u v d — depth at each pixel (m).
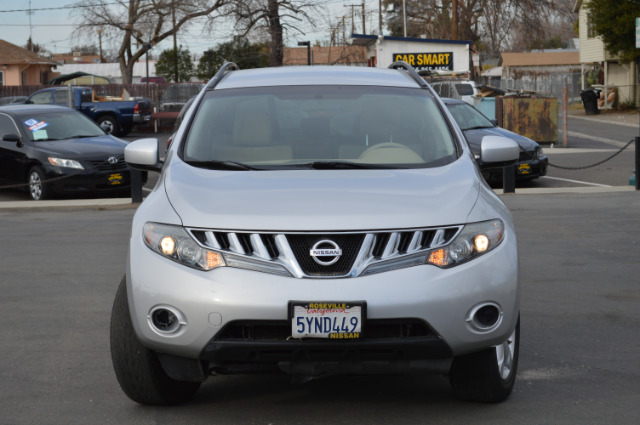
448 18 71.69
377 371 4.40
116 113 35.00
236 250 4.37
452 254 4.42
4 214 14.36
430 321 4.30
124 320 4.73
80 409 4.94
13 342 6.39
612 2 45.41
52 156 16.25
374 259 4.34
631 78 49.09
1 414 4.86
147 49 55.81
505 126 27.33
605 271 8.78
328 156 5.34
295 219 4.37
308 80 6.13
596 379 5.41
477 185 4.93
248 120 5.66
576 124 39.81
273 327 4.32
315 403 5.02
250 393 5.23
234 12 57.59
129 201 15.40
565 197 14.74
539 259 9.45
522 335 6.48
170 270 4.42
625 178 18.08
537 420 4.68
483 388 4.80
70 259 9.89
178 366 4.56
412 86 6.13
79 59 98.81
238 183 4.84
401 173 5.03
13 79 63.72
